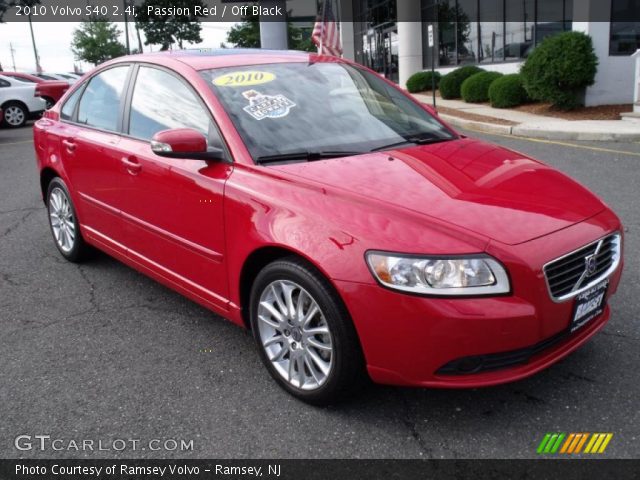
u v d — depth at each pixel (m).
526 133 11.19
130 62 4.13
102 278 4.63
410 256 2.38
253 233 2.83
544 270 2.44
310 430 2.67
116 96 4.14
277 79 3.62
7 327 3.83
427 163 3.06
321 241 2.56
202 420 2.78
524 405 2.77
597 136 10.08
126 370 3.26
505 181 2.92
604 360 3.11
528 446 2.49
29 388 3.11
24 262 5.08
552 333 2.52
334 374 2.64
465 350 2.37
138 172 3.62
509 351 2.43
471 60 19.95
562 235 2.55
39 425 2.79
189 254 3.36
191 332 3.69
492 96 15.21
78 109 4.64
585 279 2.65
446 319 2.34
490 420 2.68
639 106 11.61
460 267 2.36
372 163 3.03
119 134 3.97
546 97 13.05
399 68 24.28
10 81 18.14
